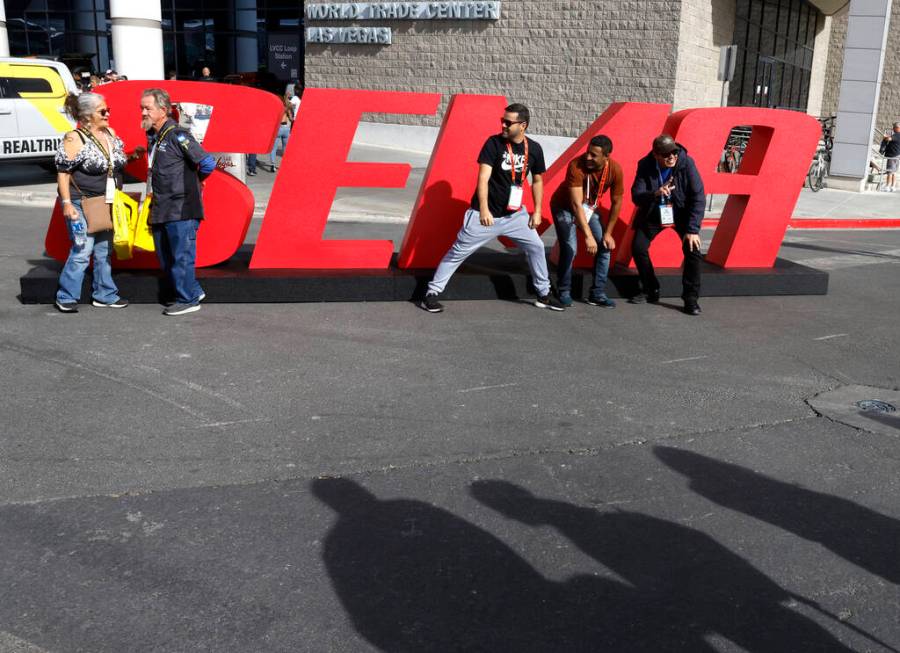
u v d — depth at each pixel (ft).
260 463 14.64
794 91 94.02
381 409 17.21
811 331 24.25
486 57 67.15
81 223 22.26
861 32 62.44
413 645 9.98
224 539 12.19
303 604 10.71
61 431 15.60
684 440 16.21
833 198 60.34
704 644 10.18
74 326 21.89
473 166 26.27
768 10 81.05
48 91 47.78
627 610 10.82
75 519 12.59
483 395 18.19
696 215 24.77
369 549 12.06
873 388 19.49
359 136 73.67
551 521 13.03
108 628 10.09
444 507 13.35
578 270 27.89
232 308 24.27
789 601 11.12
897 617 10.83
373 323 23.34
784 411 17.87
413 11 68.33
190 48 116.37
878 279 32.22
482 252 30.45
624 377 19.66
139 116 24.49
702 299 27.71
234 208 25.08
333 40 72.18
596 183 24.36
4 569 11.24
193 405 17.04
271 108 24.54
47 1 118.73
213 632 10.09
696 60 64.39
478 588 11.19
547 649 9.99
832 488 14.43
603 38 62.90
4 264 28.48
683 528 12.94
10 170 54.03
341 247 26.43
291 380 18.65
